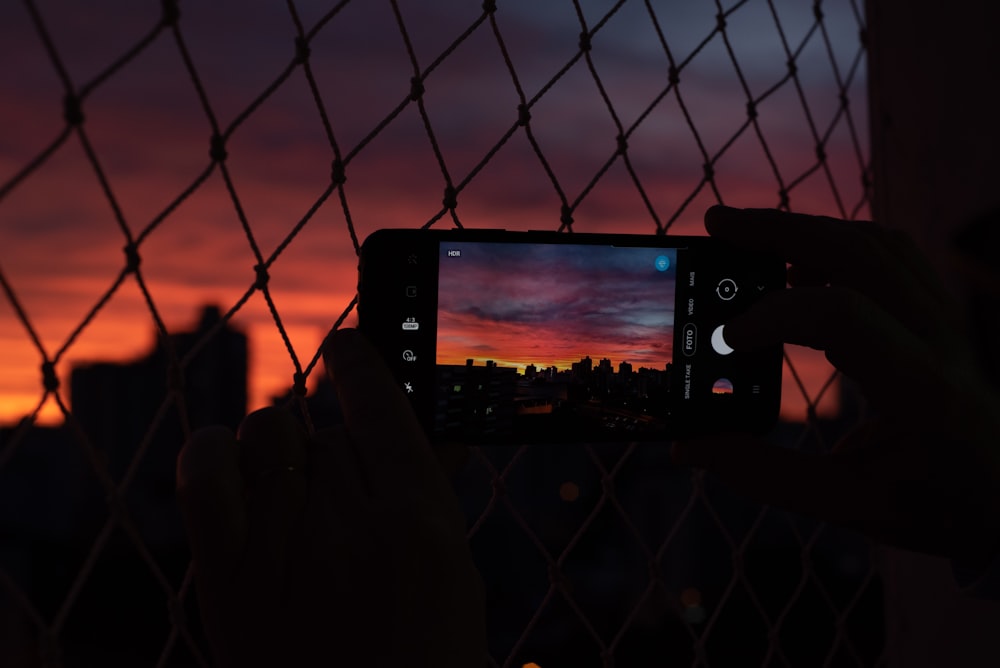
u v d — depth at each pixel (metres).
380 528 0.55
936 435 0.79
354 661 0.52
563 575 1.14
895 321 0.77
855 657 1.55
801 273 1.03
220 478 0.54
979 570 0.88
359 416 0.64
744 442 0.96
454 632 0.54
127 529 0.83
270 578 0.53
